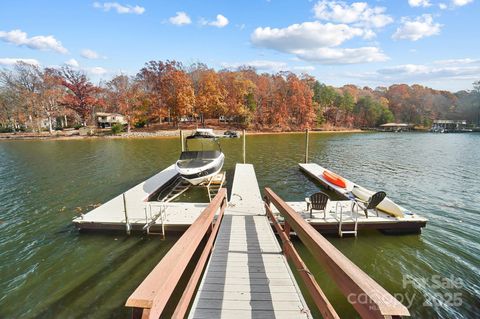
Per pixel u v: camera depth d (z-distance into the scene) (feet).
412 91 229.04
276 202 13.57
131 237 20.49
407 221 20.54
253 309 8.33
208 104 145.28
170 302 14.02
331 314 5.50
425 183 38.73
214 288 9.62
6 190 35.53
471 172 46.39
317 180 38.91
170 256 5.28
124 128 140.46
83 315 13.10
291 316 8.00
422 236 20.89
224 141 103.09
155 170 48.47
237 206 22.33
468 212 26.84
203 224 8.27
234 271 10.97
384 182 39.34
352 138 123.34
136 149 78.38
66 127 160.04
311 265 17.10
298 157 63.41
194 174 31.22
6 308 13.58
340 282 4.84
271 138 118.01
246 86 156.56
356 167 51.19
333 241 19.97
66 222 24.40
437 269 16.78
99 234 20.99
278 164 53.57
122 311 13.33
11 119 144.97
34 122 136.46
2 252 19.10
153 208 23.61
